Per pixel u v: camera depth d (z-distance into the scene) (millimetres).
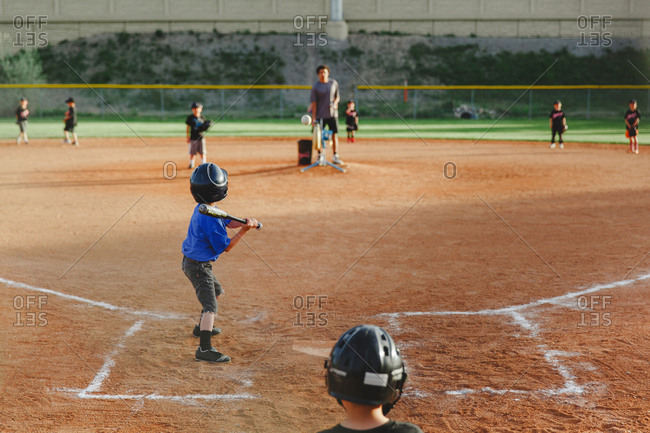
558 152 27469
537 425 4555
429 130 42125
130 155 26062
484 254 9875
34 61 62688
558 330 6578
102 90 63312
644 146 29953
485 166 22172
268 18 68562
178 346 6234
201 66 66375
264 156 25250
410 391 5141
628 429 4477
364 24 68938
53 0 67062
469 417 4695
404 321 6871
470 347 6125
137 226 12125
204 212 5719
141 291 8031
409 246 10453
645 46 65750
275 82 65250
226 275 8742
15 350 6062
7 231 11680
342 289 8086
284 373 5566
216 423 4621
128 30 68812
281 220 12672
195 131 20438
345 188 17000
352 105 32094
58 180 18484
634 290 7949
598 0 66188
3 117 56094
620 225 12055
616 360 5777
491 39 68062
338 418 4703
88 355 5969
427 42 68125
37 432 4473
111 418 4711
